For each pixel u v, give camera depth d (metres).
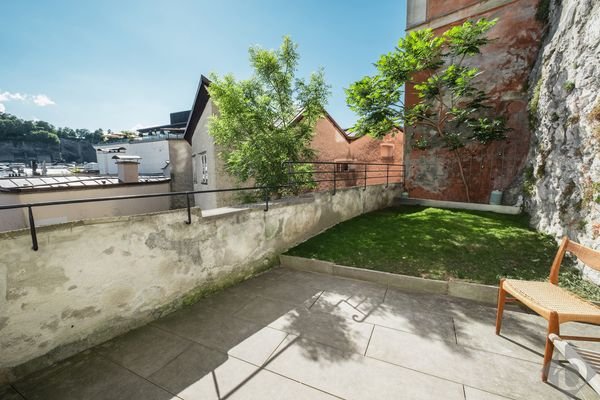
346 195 6.00
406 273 3.32
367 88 7.31
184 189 11.54
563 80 4.36
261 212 3.66
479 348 2.02
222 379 1.74
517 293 2.00
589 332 2.26
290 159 5.85
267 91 5.77
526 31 6.63
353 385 1.67
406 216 6.30
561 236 3.90
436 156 8.45
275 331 2.28
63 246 1.86
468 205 7.16
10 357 1.68
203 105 8.63
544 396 1.57
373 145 12.98
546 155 4.82
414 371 1.79
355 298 2.90
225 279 3.18
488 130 6.67
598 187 3.15
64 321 1.90
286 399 1.58
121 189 8.88
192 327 2.35
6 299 1.63
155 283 2.46
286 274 3.64
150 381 1.73
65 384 1.70
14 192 6.49
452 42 6.58
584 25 3.78
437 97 7.87
